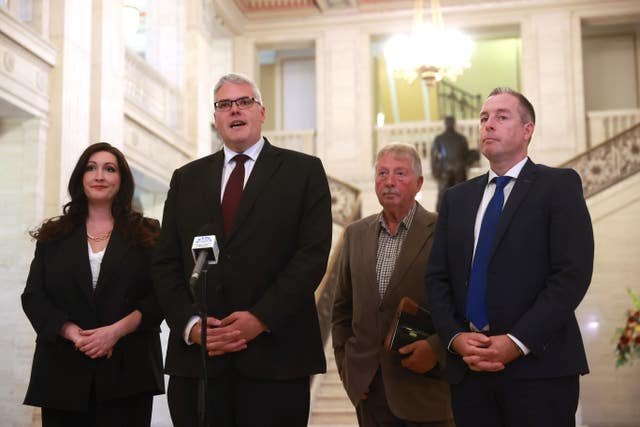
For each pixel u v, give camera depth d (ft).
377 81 62.34
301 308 12.04
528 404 11.18
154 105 43.70
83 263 13.98
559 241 11.63
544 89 53.52
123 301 13.92
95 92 35.27
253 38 57.31
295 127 61.77
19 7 31.73
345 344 15.55
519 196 12.05
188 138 46.93
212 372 11.57
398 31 55.88
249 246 12.07
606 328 42.01
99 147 14.74
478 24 54.80
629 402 40.83
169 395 12.10
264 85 62.49
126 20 46.93
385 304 14.78
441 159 42.93
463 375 11.73
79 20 34.19
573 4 53.83
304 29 56.90
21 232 31.35
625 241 42.93
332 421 31.99
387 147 15.38
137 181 43.09
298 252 12.16
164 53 47.75
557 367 11.23
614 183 43.65
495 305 11.67
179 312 11.95
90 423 13.69
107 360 13.48
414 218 15.20
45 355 13.58
